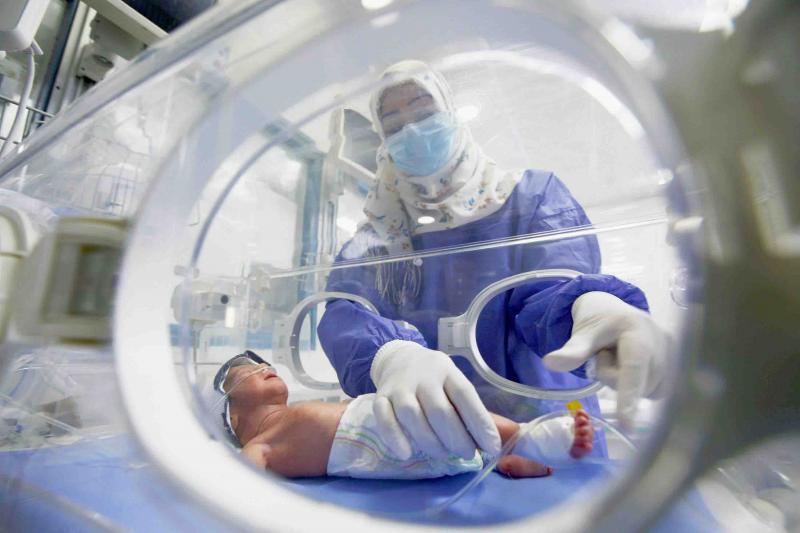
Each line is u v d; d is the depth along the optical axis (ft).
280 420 2.09
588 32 0.76
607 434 1.22
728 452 0.59
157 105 1.12
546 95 2.35
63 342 0.94
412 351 2.08
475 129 2.95
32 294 0.95
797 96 0.61
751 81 0.64
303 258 3.58
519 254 3.06
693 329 0.62
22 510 0.99
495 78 2.19
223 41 1.07
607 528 0.62
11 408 1.16
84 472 0.98
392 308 3.27
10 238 1.02
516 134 2.92
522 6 0.88
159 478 0.84
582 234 2.76
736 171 0.63
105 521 0.88
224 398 2.48
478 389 2.42
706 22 0.67
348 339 2.81
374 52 1.12
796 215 0.59
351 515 0.87
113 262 0.97
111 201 1.14
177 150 1.07
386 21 1.01
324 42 1.05
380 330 2.80
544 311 2.51
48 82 3.39
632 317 1.42
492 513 1.02
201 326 2.41
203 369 2.45
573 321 1.95
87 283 0.95
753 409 0.59
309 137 3.05
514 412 2.15
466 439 1.58
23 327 0.95
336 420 1.86
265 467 1.78
